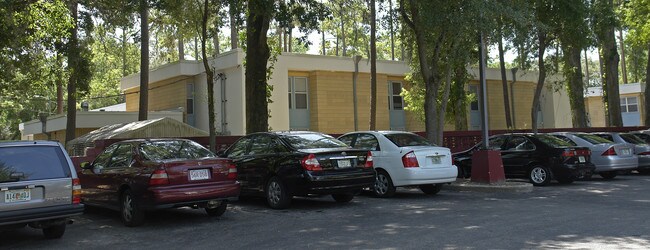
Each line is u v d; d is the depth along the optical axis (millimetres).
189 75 27984
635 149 16688
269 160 10617
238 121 25203
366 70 28203
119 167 9320
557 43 18750
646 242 6676
